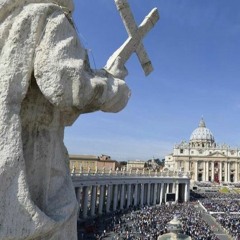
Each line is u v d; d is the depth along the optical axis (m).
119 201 79.81
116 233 49.12
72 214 4.58
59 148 4.68
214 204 90.00
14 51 3.92
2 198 3.63
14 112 3.87
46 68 3.93
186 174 107.94
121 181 77.38
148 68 5.67
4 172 3.66
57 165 4.58
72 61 4.04
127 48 5.20
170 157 194.50
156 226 54.78
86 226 53.62
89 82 4.16
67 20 4.22
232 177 176.88
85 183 61.81
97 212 70.19
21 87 3.94
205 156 176.75
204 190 133.50
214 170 176.38
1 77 3.87
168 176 101.81
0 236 3.55
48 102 4.45
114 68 5.01
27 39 3.97
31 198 4.01
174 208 82.31
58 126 4.63
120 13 5.13
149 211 73.69
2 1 3.97
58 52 3.96
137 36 5.29
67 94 3.98
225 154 176.62
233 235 52.72
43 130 4.41
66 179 4.74
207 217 71.62
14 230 3.64
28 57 3.97
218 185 152.38
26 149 4.25
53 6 4.14
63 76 3.94
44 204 4.23
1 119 3.77
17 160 3.76
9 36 3.96
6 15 4.06
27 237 3.74
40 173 4.30
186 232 51.25
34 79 4.29
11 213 3.65
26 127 4.32
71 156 100.81
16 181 3.73
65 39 4.08
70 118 4.85
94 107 4.52
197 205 92.44
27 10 4.00
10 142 3.76
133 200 86.75
